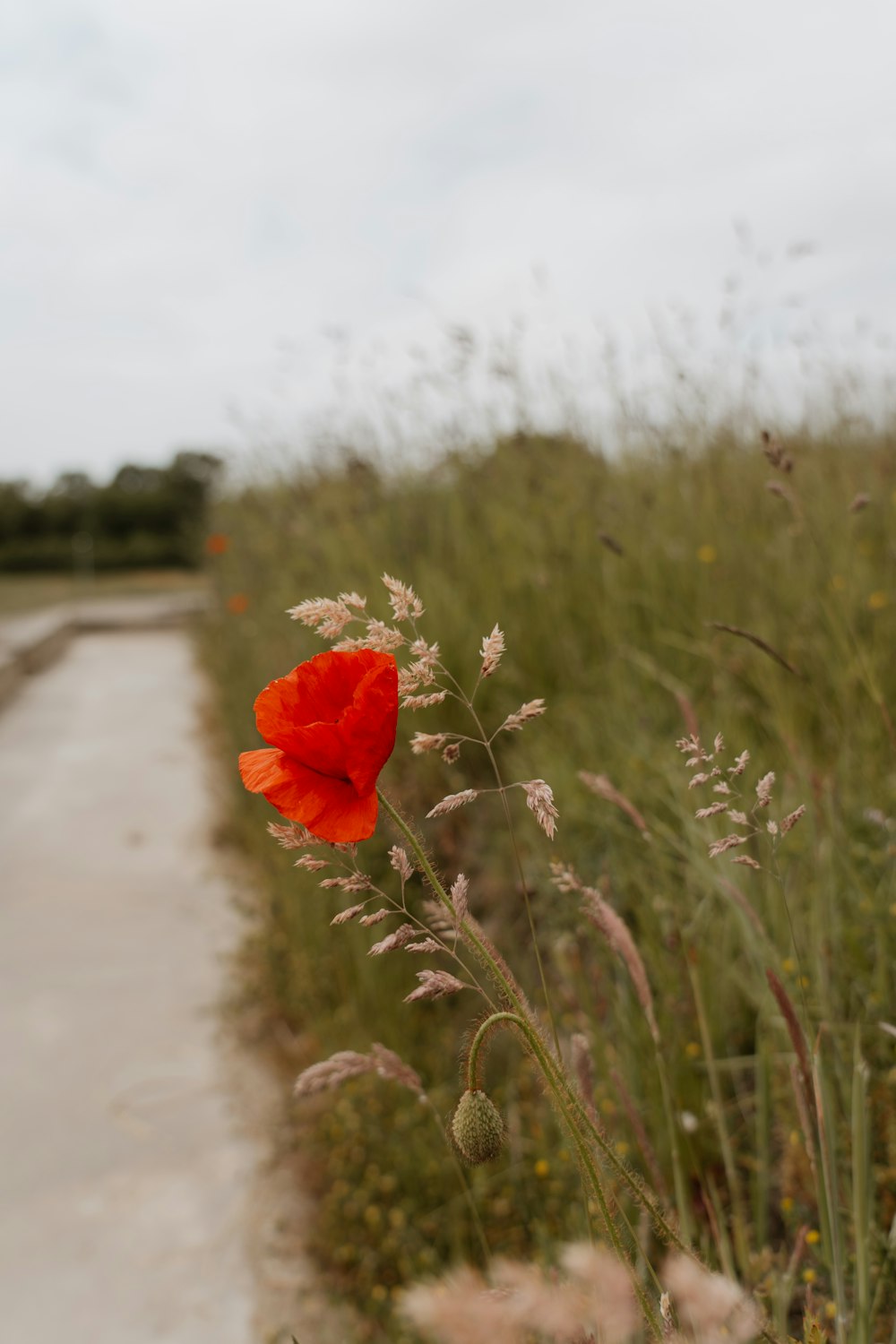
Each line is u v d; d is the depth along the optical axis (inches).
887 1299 53.4
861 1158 49.2
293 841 34.5
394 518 161.3
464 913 33.9
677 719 113.3
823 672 107.0
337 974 117.7
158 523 1289.4
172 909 170.4
